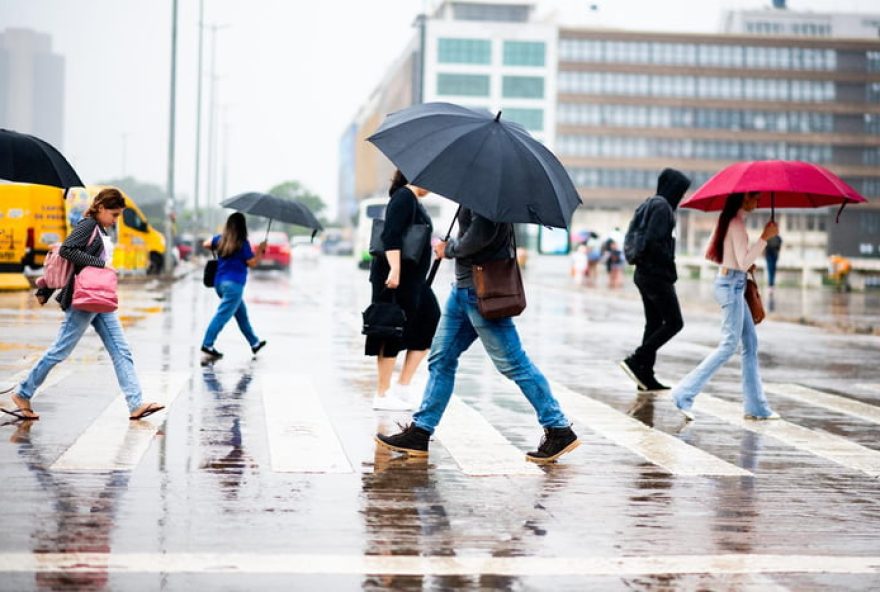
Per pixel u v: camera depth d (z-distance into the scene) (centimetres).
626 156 13850
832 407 1185
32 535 593
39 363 930
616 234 4834
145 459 791
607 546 614
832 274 4866
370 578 541
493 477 780
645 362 1259
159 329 1823
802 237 14188
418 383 1249
